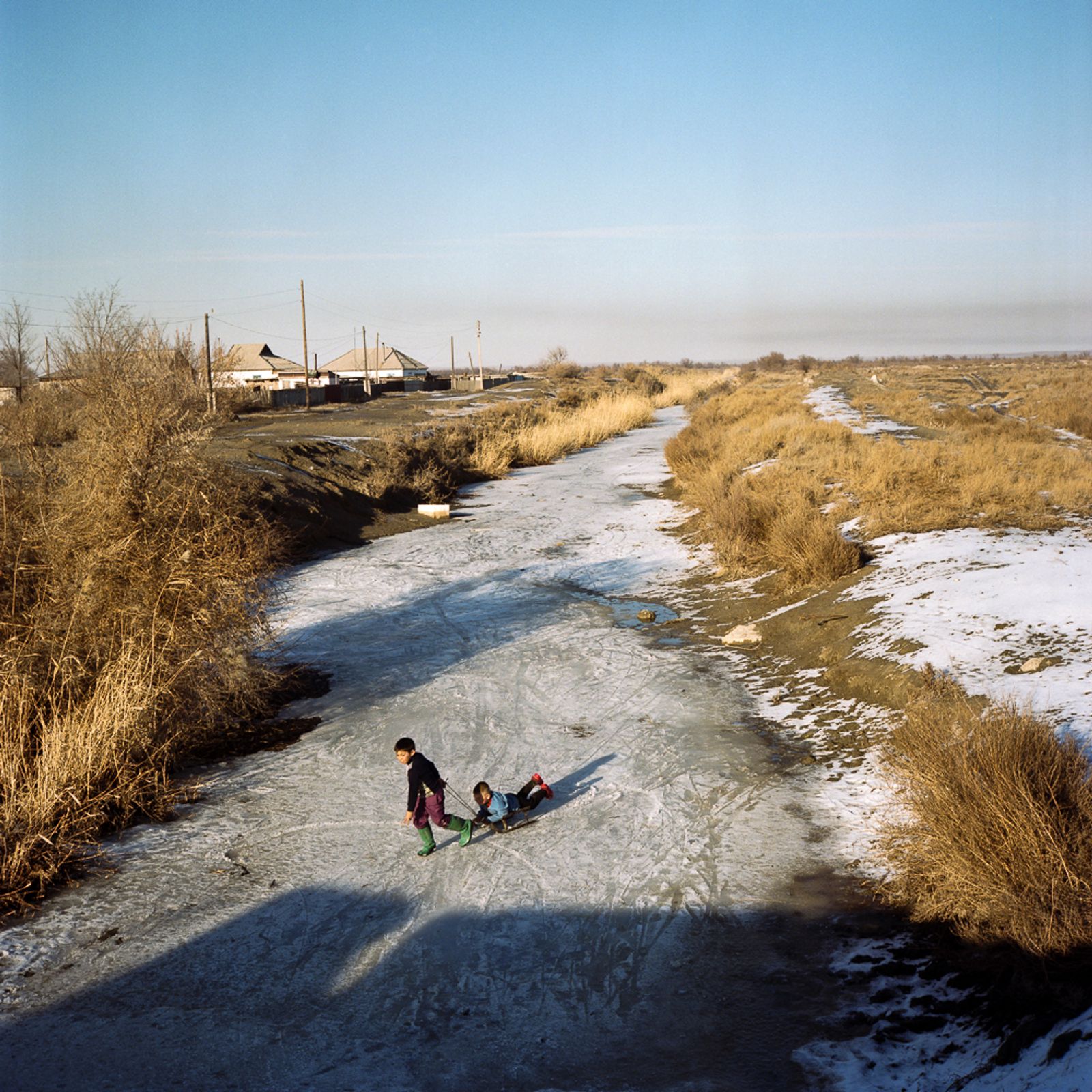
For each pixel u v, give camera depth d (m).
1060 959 5.26
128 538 9.60
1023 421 37.12
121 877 7.33
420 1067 5.13
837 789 8.65
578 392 70.06
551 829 8.19
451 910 6.84
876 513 17.72
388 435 32.53
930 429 32.62
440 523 25.50
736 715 10.95
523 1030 5.45
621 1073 5.04
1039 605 11.31
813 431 30.83
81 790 8.06
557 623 15.45
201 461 10.95
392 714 11.29
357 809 8.63
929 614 11.82
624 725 10.73
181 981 5.96
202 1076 5.05
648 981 5.91
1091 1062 3.85
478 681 12.48
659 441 46.31
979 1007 5.21
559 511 26.98
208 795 8.99
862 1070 4.87
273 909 6.85
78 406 15.06
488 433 39.81
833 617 13.16
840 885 6.96
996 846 5.89
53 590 9.30
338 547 22.30
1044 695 8.73
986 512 16.75
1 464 10.38
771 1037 5.27
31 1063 5.16
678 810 8.47
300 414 47.16
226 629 10.45
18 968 6.07
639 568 19.47
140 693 8.97
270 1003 5.73
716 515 20.33
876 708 10.05
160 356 26.33
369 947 6.36
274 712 11.46
